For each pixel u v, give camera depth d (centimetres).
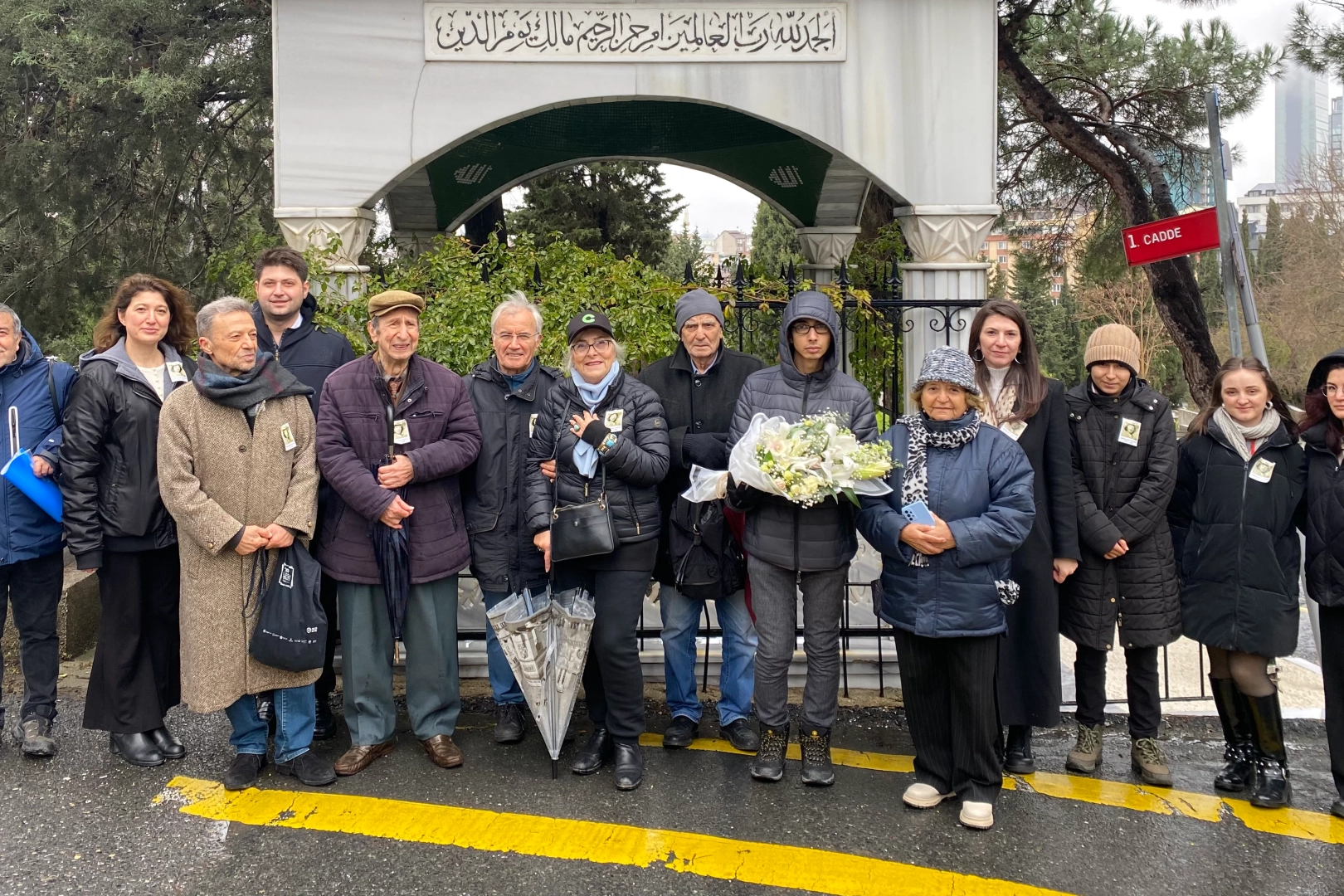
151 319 372
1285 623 352
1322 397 351
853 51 543
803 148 799
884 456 335
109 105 946
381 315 358
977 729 338
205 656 346
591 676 387
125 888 298
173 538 377
